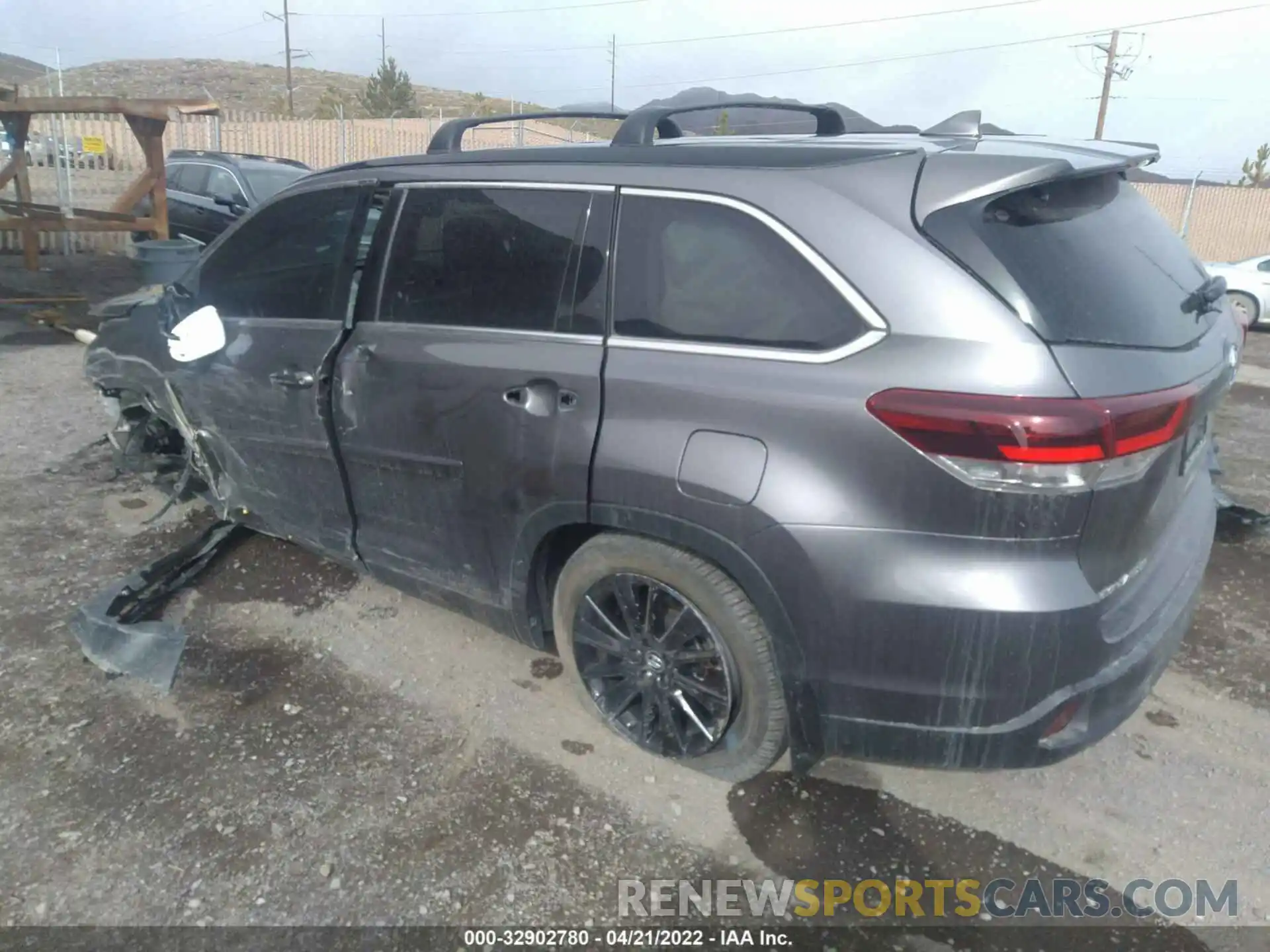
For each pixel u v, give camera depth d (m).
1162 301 2.63
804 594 2.47
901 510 2.35
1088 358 2.28
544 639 3.32
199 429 4.14
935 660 2.38
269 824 2.81
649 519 2.69
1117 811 2.94
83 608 3.76
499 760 3.10
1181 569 2.86
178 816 2.83
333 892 2.58
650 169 2.82
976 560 2.31
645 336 2.75
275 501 3.95
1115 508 2.33
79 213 10.56
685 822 2.86
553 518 2.92
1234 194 23.48
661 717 2.99
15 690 3.39
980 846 2.79
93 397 6.77
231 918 2.49
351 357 3.37
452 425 3.10
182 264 7.88
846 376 2.40
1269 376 9.61
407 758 3.11
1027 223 2.45
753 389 2.51
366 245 3.44
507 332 3.02
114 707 3.33
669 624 2.88
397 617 3.98
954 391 2.27
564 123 32.25
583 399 2.79
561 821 2.85
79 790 2.92
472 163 3.21
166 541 4.57
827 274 2.47
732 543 2.54
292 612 4.00
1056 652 2.33
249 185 11.44
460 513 3.20
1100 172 2.57
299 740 3.18
